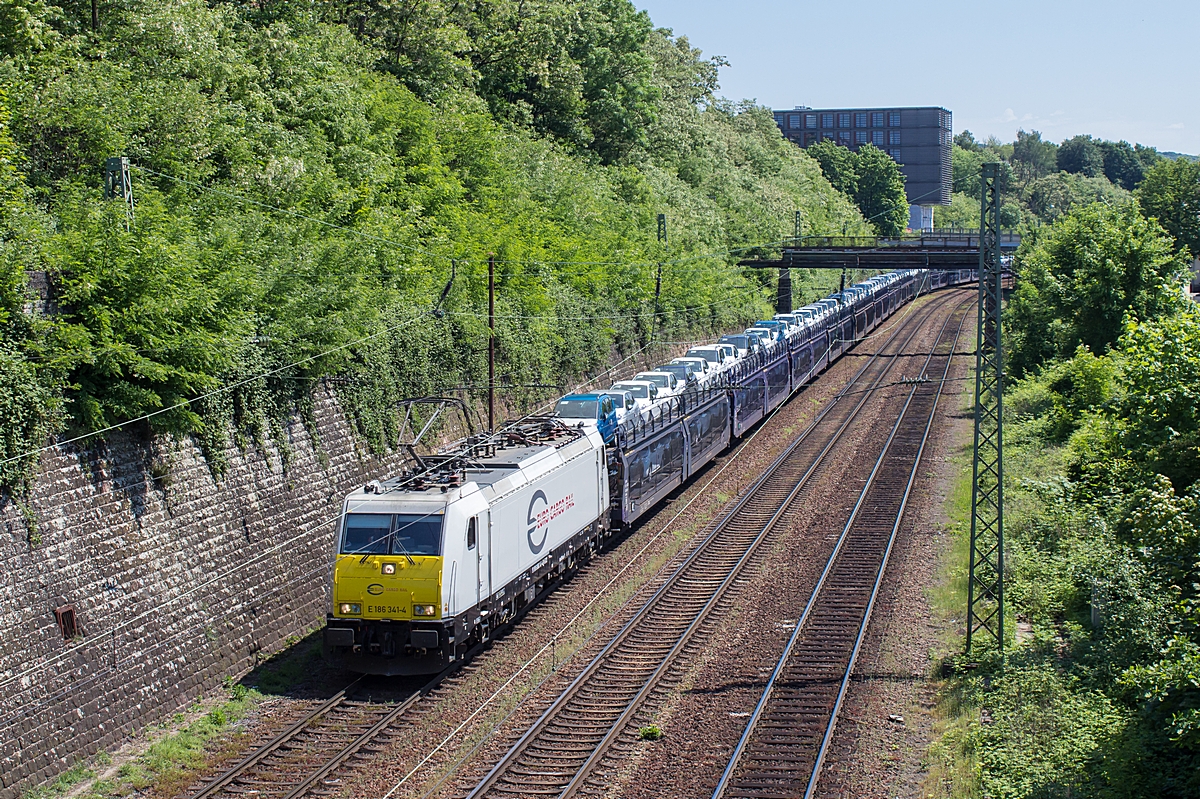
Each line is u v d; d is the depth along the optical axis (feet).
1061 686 54.08
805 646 63.36
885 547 84.12
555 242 140.46
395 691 58.90
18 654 49.11
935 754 48.19
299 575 70.74
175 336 58.90
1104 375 109.81
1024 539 80.12
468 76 165.17
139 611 56.24
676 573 78.33
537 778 46.93
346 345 75.56
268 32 114.83
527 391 117.60
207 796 46.16
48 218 60.70
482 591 61.98
